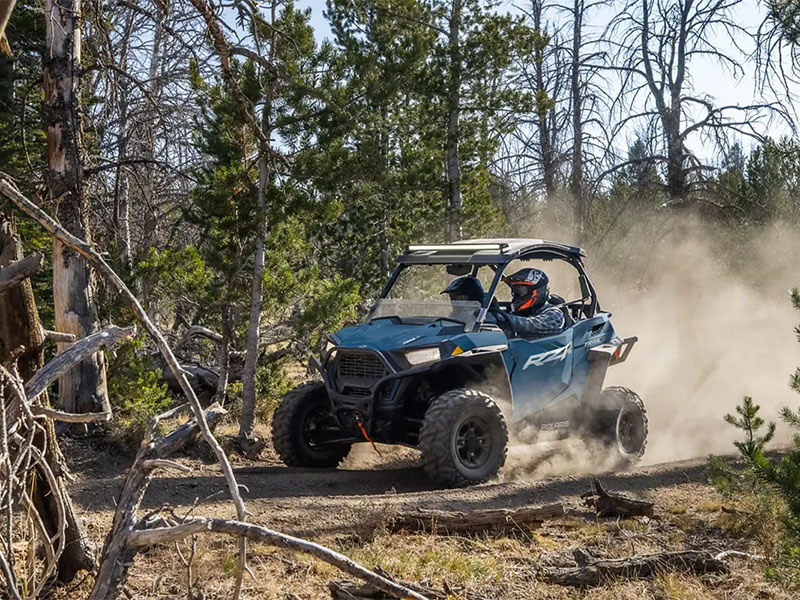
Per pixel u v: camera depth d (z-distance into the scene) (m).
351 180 9.64
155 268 10.34
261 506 6.21
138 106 11.80
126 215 13.34
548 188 16.64
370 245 20.64
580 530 5.88
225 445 8.71
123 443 8.23
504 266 7.86
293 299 11.55
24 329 3.87
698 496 6.98
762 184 14.58
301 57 9.01
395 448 9.49
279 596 4.38
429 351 7.22
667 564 4.95
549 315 8.16
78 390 8.75
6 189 2.64
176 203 12.97
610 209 14.79
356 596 4.22
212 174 10.32
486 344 7.43
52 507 4.12
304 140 9.17
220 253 10.05
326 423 8.17
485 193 19.11
